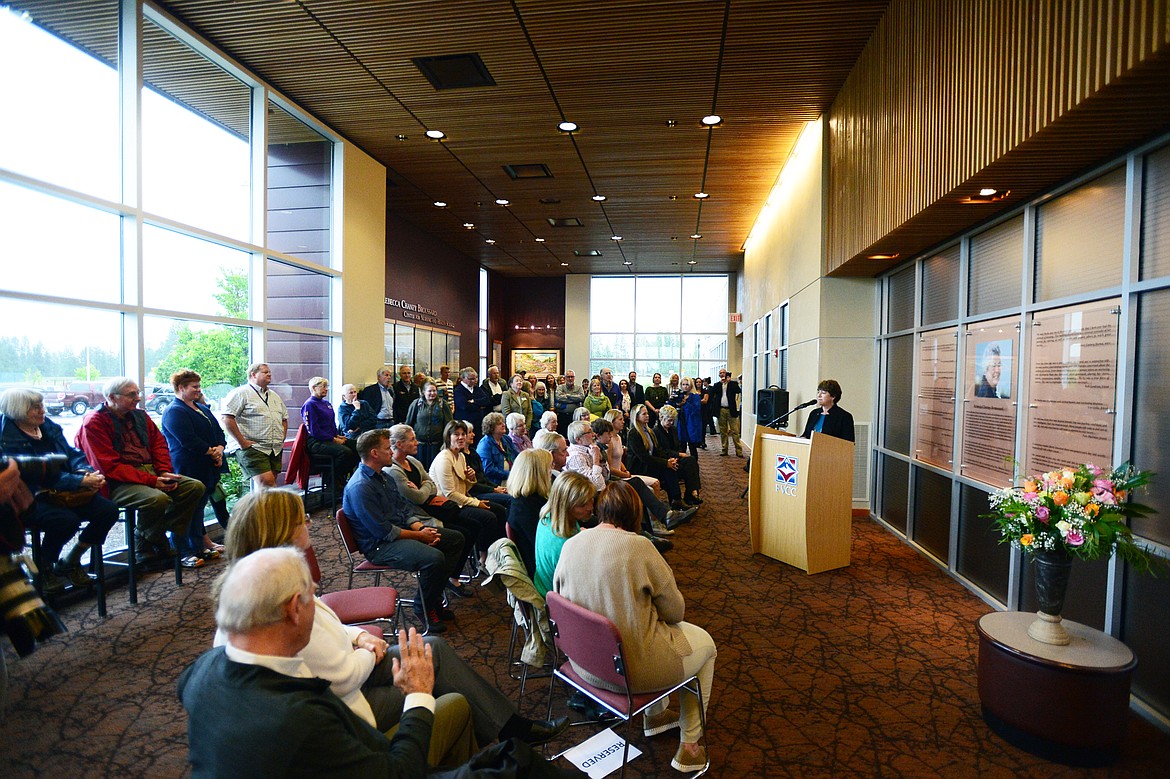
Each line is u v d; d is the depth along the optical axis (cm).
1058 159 294
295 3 434
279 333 604
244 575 134
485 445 532
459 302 1374
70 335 394
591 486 271
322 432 611
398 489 390
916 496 522
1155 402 263
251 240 563
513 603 285
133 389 392
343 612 257
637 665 209
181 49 476
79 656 311
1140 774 226
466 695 207
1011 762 234
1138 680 272
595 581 214
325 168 678
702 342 1689
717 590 420
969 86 320
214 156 516
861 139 502
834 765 232
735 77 545
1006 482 375
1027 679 239
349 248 698
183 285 487
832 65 525
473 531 417
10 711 261
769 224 967
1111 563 285
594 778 223
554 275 1716
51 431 354
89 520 358
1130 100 230
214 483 465
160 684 284
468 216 1058
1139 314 273
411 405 717
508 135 687
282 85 564
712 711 270
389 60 516
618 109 616
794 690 288
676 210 1018
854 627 359
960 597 407
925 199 377
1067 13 241
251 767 122
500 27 463
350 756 130
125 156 429
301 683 132
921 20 381
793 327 768
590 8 436
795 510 465
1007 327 378
